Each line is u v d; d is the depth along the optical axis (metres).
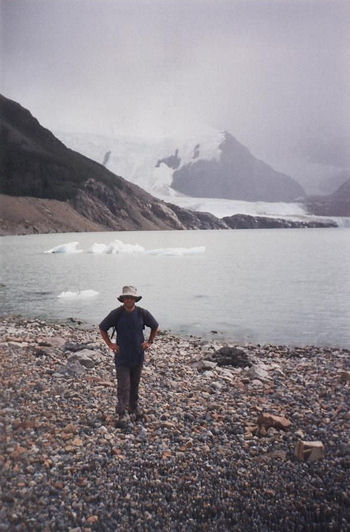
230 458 4.44
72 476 3.87
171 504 3.51
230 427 5.38
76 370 7.71
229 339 13.05
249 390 7.25
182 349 11.02
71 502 3.45
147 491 3.70
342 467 4.21
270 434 5.13
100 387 6.86
